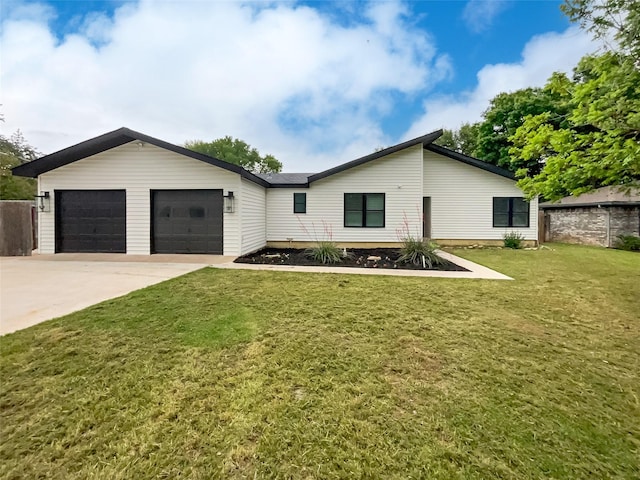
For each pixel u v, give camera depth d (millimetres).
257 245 11406
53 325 3629
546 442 1946
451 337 3520
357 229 12078
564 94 5703
